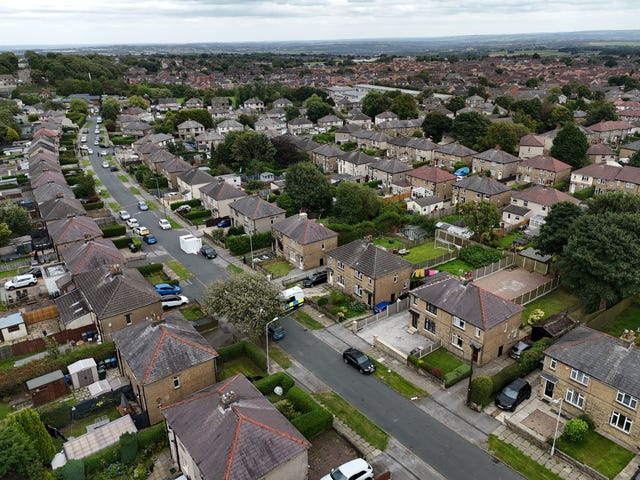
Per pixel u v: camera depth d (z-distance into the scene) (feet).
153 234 293.84
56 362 159.22
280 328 184.65
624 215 195.62
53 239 244.63
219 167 405.18
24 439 114.62
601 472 123.44
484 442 134.10
